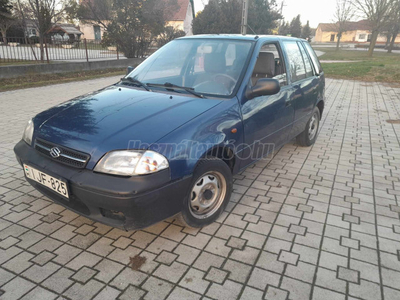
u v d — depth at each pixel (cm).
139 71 374
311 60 498
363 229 296
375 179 406
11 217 303
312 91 472
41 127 275
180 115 264
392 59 2792
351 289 223
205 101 294
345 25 4694
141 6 2019
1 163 424
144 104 283
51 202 331
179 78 341
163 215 244
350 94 1062
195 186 273
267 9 3131
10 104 793
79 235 278
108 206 225
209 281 227
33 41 2205
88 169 234
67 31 3550
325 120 714
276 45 394
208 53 354
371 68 1691
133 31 1959
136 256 252
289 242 274
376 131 630
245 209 327
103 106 286
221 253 258
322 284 227
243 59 334
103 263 244
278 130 383
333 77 1511
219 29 2970
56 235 277
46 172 249
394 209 333
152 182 225
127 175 224
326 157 482
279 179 401
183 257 252
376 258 256
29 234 277
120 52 2038
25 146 285
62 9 1767
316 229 294
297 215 318
